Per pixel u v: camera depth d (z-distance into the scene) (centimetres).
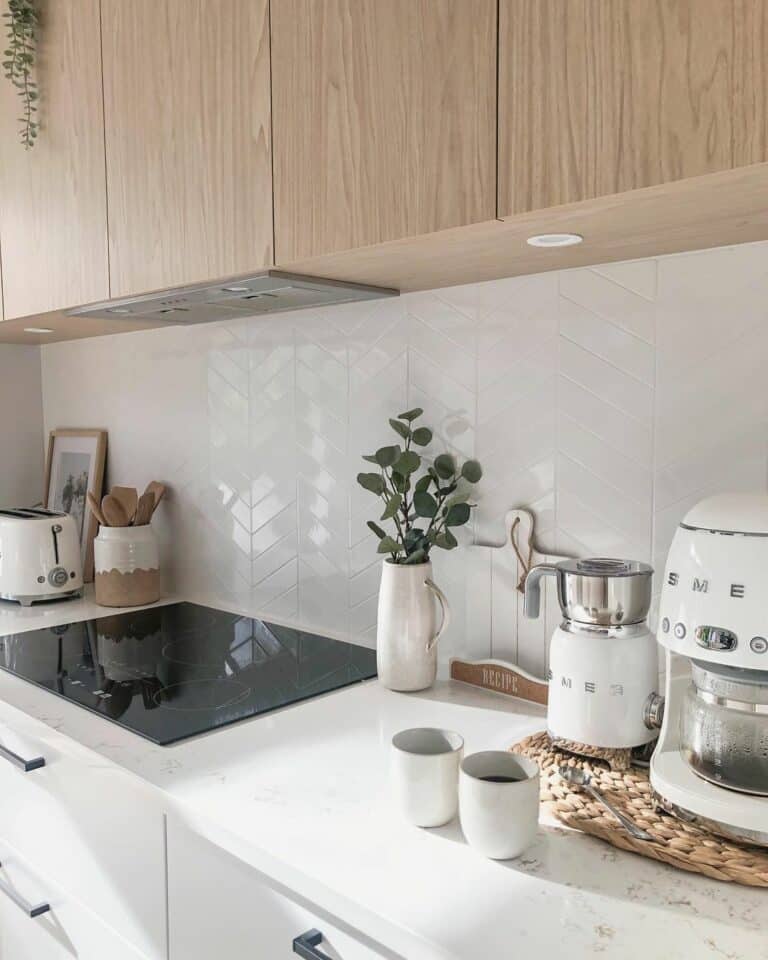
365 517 176
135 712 139
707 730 96
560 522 144
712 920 83
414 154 109
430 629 148
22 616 202
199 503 216
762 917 83
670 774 99
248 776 116
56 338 248
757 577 90
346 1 115
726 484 125
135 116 152
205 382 210
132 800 119
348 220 118
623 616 111
